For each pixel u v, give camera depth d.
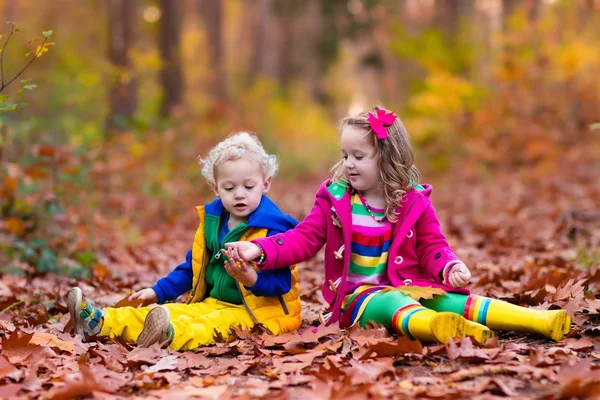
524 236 7.08
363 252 3.35
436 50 16.14
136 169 9.35
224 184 3.40
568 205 8.95
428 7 31.28
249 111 19.45
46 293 4.46
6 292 4.53
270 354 2.96
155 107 15.48
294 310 3.45
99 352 2.94
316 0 28.41
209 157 3.49
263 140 17.78
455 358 2.71
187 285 3.62
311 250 3.35
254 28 32.62
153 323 3.08
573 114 13.56
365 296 3.23
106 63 13.62
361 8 23.83
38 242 5.31
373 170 3.32
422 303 3.24
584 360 2.58
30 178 5.91
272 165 3.52
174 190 9.88
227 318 3.28
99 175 8.26
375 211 3.38
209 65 24.75
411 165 3.40
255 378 2.67
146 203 9.05
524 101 14.04
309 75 34.31
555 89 13.88
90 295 4.66
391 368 2.58
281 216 3.45
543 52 13.93
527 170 12.46
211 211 3.51
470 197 10.86
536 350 2.70
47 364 2.81
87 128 9.71
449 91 15.33
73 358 2.91
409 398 2.33
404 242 3.35
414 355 2.78
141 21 20.06
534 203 9.59
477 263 5.62
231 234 3.41
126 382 2.60
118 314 3.27
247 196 3.39
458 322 2.87
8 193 5.79
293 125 24.19
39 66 14.65
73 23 23.38
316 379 2.55
